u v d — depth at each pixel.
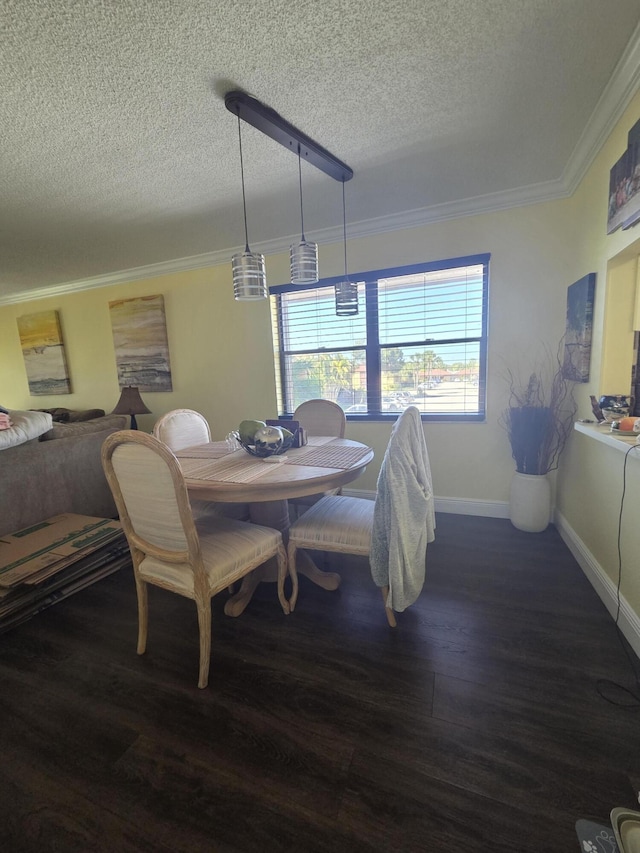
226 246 3.46
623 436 1.43
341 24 1.26
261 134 1.86
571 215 2.51
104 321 4.33
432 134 1.91
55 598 2.07
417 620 1.83
